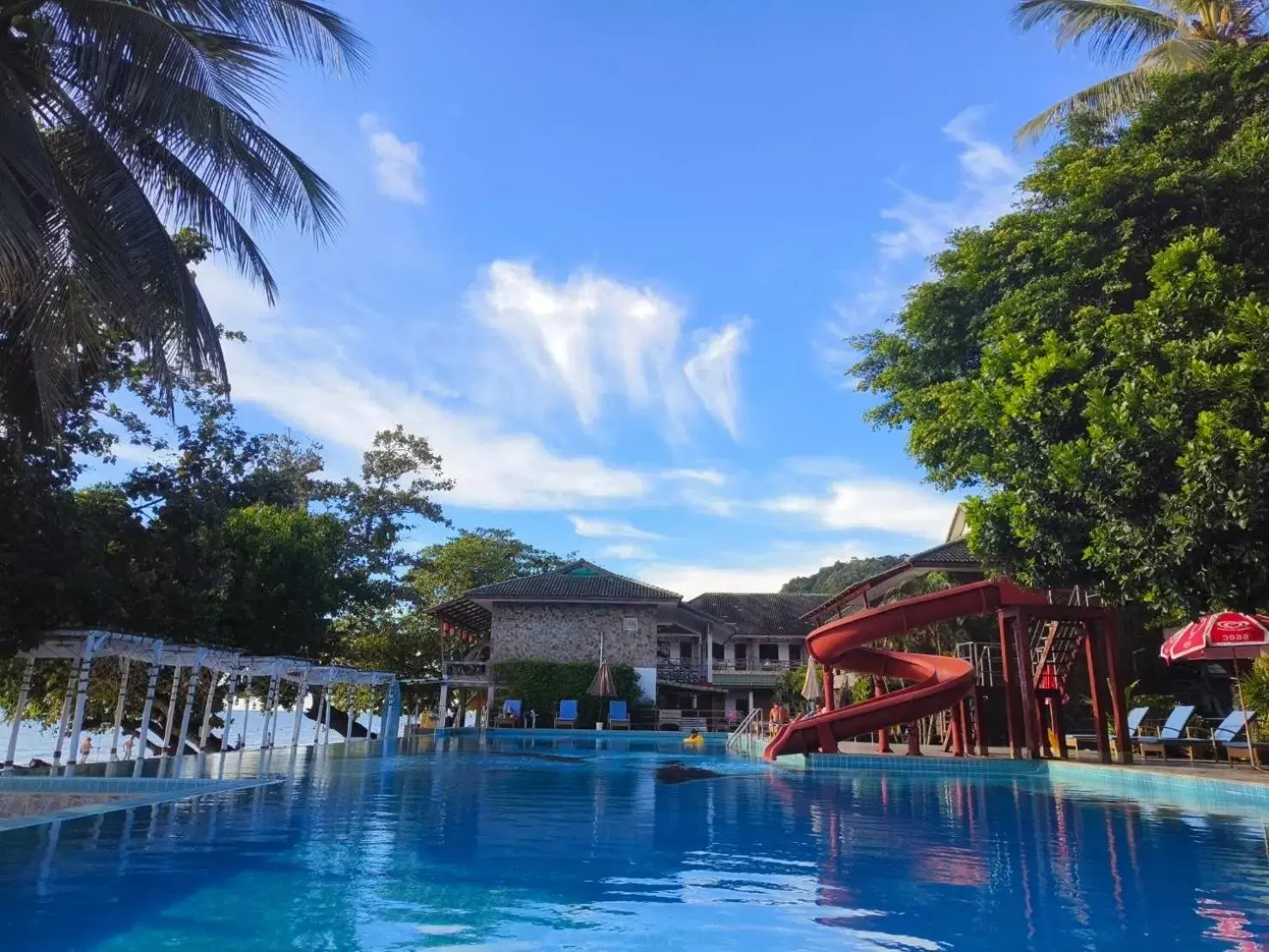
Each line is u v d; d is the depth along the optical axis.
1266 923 5.34
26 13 10.33
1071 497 10.39
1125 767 14.61
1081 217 14.67
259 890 5.84
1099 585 10.89
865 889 6.17
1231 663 22.31
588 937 4.92
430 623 41.25
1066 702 22.53
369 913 5.32
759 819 9.77
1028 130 21.00
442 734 29.70
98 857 6.77
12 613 13.20
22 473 14.40
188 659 15.70
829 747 18.09
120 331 15.21
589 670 35.81
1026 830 9.00
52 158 10.42
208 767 13.95
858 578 70.75
